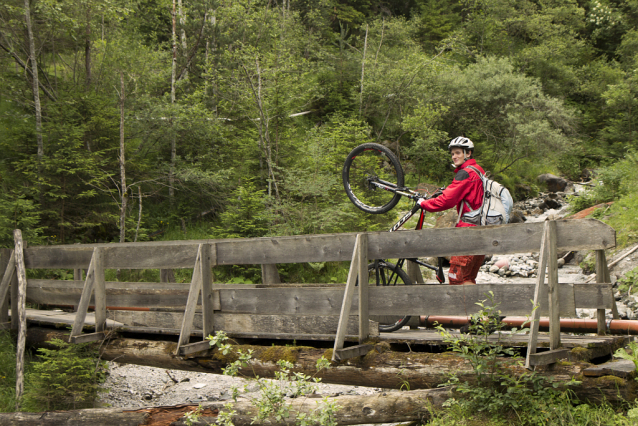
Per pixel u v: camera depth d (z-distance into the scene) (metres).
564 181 19.42
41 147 9.33
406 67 18.03
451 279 4.06
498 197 3.94
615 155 22.12
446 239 3.68
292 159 11.59
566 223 3.38
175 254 4.71
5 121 9.98
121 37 12.66
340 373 3.92
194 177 10.76
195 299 4.39
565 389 3.18
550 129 19.22
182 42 13.93
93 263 5.00
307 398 3.79
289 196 10.57
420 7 34.09
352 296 3.98
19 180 9.25
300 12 23.84
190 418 3.66
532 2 35.75
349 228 10.11
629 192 11.59
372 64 18.55
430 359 3.64
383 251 3.89
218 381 5.94
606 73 27.50
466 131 20.00
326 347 4.39
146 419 3.92
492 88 19.45
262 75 11.21
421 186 15.54
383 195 10.77
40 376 4.65
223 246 4.49
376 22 24.59
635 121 22.75
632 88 23.08
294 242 4.21
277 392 3.48
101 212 9.88
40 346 5.54
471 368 3.47
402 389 3.77
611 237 3.23
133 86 11.43
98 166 9.90
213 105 12.96
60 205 9.33
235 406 3.80
